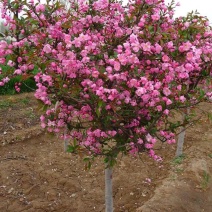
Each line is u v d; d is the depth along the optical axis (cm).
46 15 254
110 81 229
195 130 689
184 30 269
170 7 306
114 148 262
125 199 445
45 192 455
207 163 548
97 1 266
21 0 242
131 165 530
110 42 255
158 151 588
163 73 238
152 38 244
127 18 255
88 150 265
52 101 242
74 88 228
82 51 219
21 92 948
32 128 646
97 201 438
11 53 239
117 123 251
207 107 850
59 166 522
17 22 238
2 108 777
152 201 425
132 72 228
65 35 226
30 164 525
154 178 500
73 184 472
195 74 284
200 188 476
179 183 473
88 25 263
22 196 444
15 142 600
